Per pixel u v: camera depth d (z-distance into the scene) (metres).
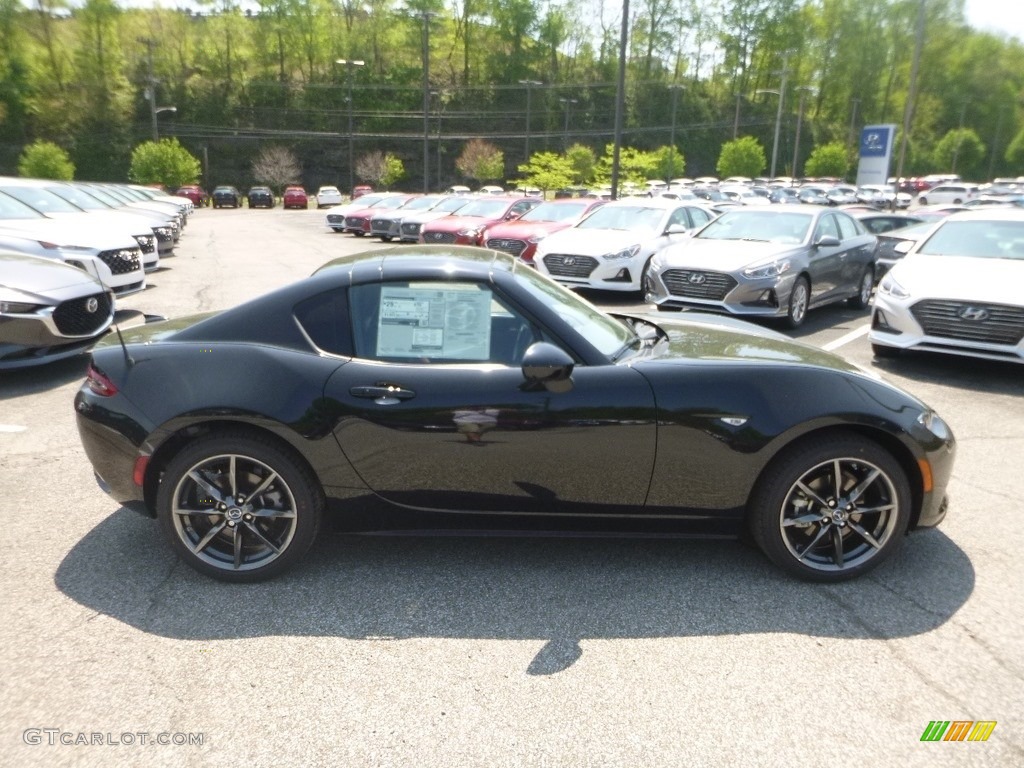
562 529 3.28
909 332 7.06
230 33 98.56
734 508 3.20
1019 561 3.47
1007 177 97.81
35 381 6.71
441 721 2.41
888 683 2.59
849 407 3.10
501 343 3.22
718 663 2.71
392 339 3.24
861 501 3.25
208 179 87.81
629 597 3.16
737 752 2.27
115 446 3.19
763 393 3.12
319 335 3.25
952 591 3.20
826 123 99.62
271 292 3.34
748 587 3.24
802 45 98.38
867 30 95.56
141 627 2.93
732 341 3.63
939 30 92.81
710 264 9.09
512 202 19.58
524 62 106.44
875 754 2.26
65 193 14.15
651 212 12.31
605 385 3.11
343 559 3.50
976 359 7.78
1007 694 2.54
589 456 3.12
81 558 3.50
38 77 77.19
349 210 26.94
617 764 2.22
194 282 12.65
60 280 6.75
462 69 108.94
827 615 3.01
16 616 3.00
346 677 2.63
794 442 3.16
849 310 11.18
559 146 100.25
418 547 3.61
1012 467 4.75
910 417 3.16
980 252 7.61
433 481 3.17
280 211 51.50
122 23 86.88
